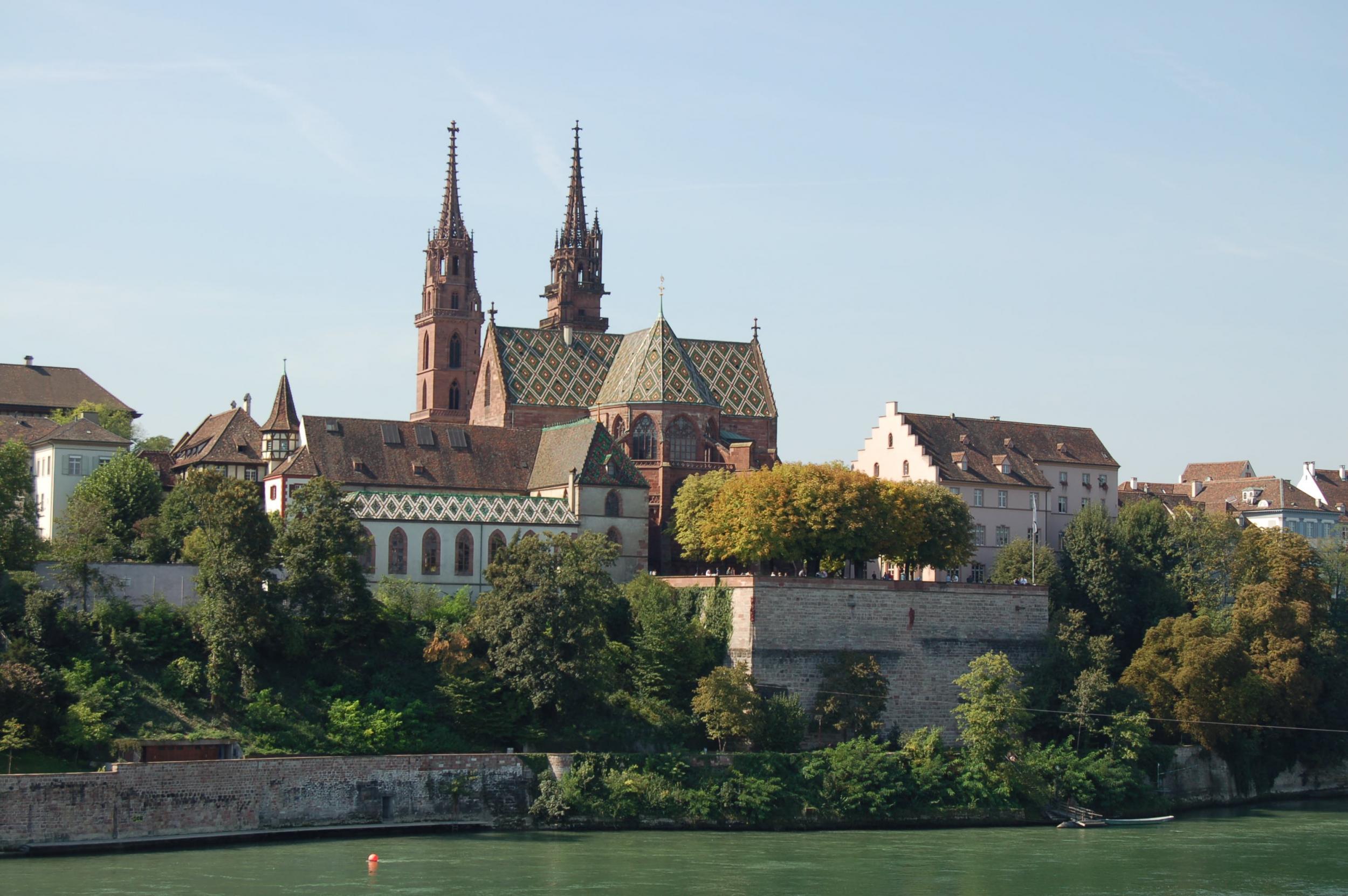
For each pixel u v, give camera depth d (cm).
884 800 17638
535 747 17325
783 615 19300
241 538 17138
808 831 17175
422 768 16288
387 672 17750
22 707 15200
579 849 15512
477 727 17275
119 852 14612
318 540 17862
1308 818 18725
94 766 15362
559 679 17412
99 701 15950
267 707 16638
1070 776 18500
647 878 14225
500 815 16538
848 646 19638
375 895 13138
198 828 15125
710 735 18050
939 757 18338
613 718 18038
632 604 19575
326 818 15788
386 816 16088
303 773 15725
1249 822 18325
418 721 17150
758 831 17062
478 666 17675
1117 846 16488
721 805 17150
